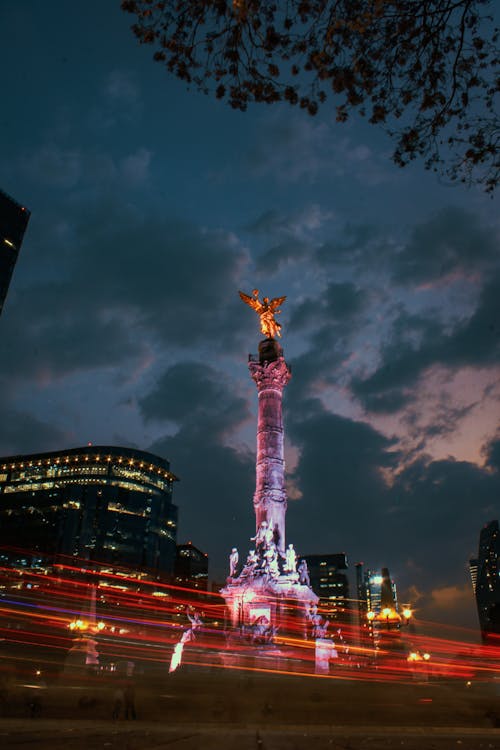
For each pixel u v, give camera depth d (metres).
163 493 170.00
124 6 10.15
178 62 10.75
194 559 188.88
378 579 107.25
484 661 69.56
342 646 50.75
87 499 155.00
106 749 15.94
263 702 29.23
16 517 156.62
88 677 34.91
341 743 18.23
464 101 11.04
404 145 11.70
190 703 28.31
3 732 19.42
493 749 17.42
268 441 60.38
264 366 64.25
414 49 10.48
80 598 130.88
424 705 29.58
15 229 131.50
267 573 52.84
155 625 129.38
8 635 92.50
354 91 11.04
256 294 71.50
